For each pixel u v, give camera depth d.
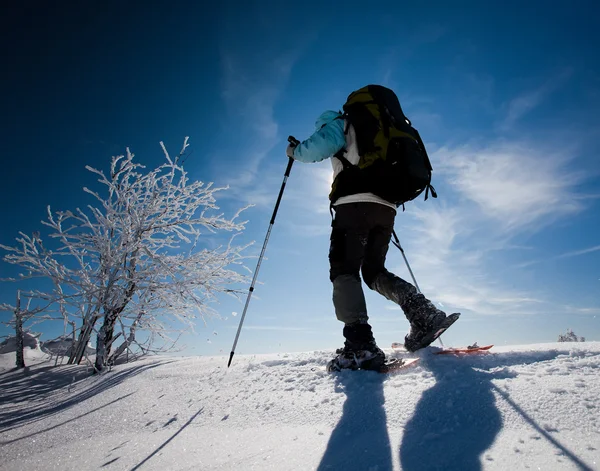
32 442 1.81
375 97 2.16
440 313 2.05
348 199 2.09
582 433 0.99
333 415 1.43
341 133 2.11
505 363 1.80
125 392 2.48
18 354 4.34
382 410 1.37
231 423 1.60
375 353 1.94
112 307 3.99
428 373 1.70
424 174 2.04
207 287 4.41
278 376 2.15
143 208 4.54
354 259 2.10
